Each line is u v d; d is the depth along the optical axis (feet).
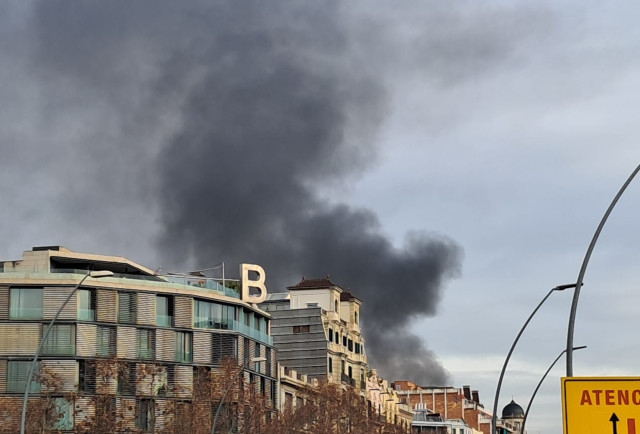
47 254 386.73
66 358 361.92
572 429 91.30
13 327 362.53
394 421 572.10
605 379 91.45
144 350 379.96
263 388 426.51
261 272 434.30
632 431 90.48
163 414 352.08
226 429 350.43
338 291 524.93
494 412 213.05
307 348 498.69
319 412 398.62
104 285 373.81
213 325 400.06
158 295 388.57
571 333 123.75
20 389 359.05
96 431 331.77
